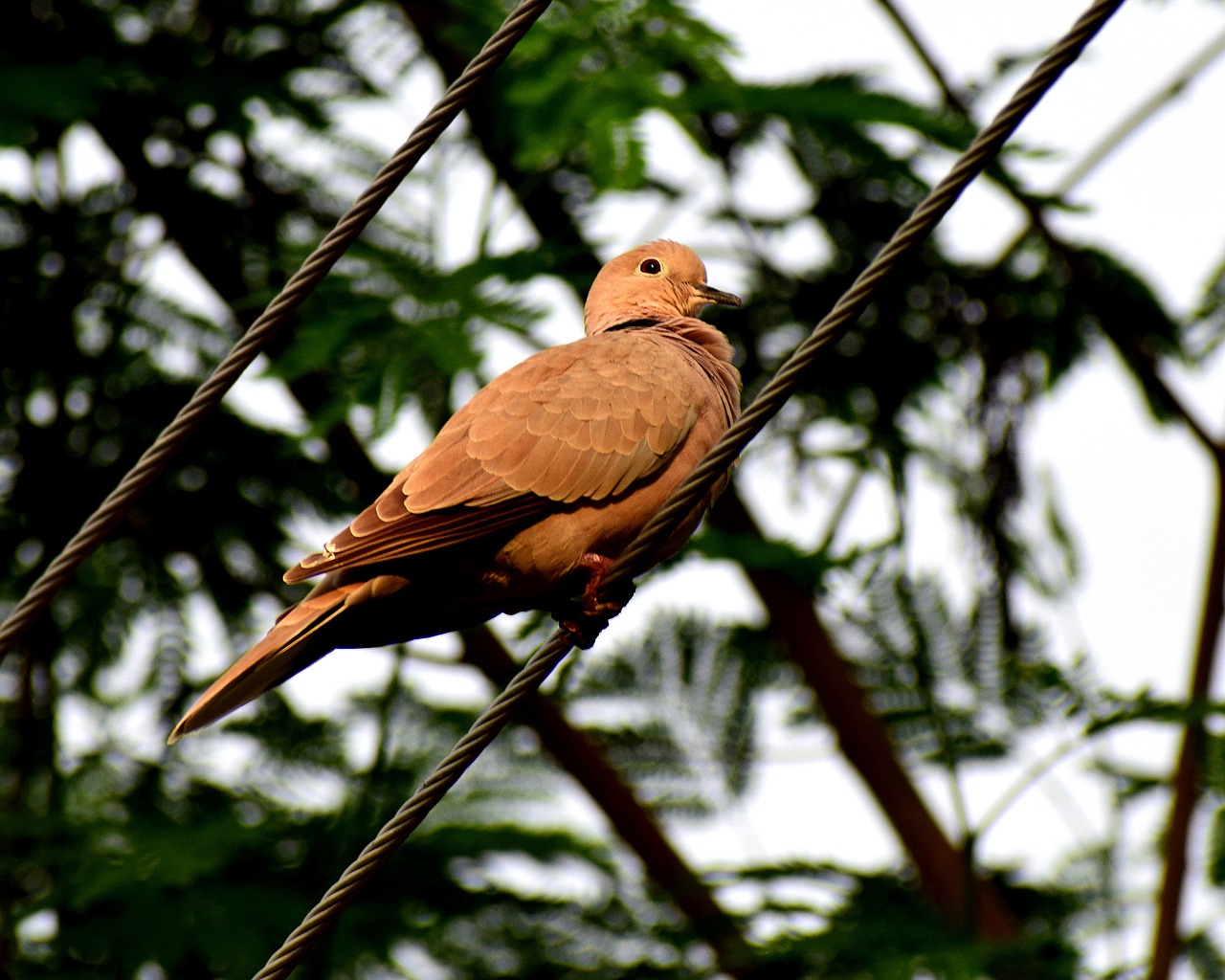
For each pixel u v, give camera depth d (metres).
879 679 12.89
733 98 11.36
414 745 13.67
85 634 13.34
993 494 14.23
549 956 12.63
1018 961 11.09
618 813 13.92
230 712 7.38
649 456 8.27
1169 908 13.25
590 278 11.80
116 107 12.46
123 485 7.54
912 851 14.46
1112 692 12.16
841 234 14.16
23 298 12.91
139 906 10.48
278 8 13.16
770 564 12.07
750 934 11.74
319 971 10.72
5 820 11.23
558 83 10.86
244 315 13.14
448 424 8.27
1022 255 14.42
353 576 7.68
